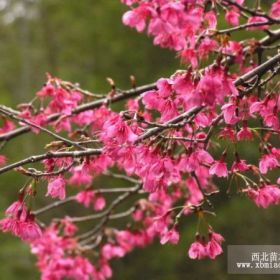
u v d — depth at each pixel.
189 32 4.37
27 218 4.17
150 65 15.18
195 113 4.18
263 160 4.57
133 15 3.83
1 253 14.39
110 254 7.54
